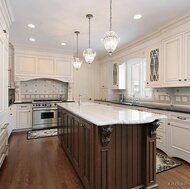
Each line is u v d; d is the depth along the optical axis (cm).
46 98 527
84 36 369
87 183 169
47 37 378
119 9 246
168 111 273
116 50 480
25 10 250
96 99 607
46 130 447
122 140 171
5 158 263
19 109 436
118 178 169
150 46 350
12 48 447
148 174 178
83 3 230
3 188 184
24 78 453
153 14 261
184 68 263
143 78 442
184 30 263
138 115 175
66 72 514
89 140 164
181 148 250
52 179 203
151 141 178
